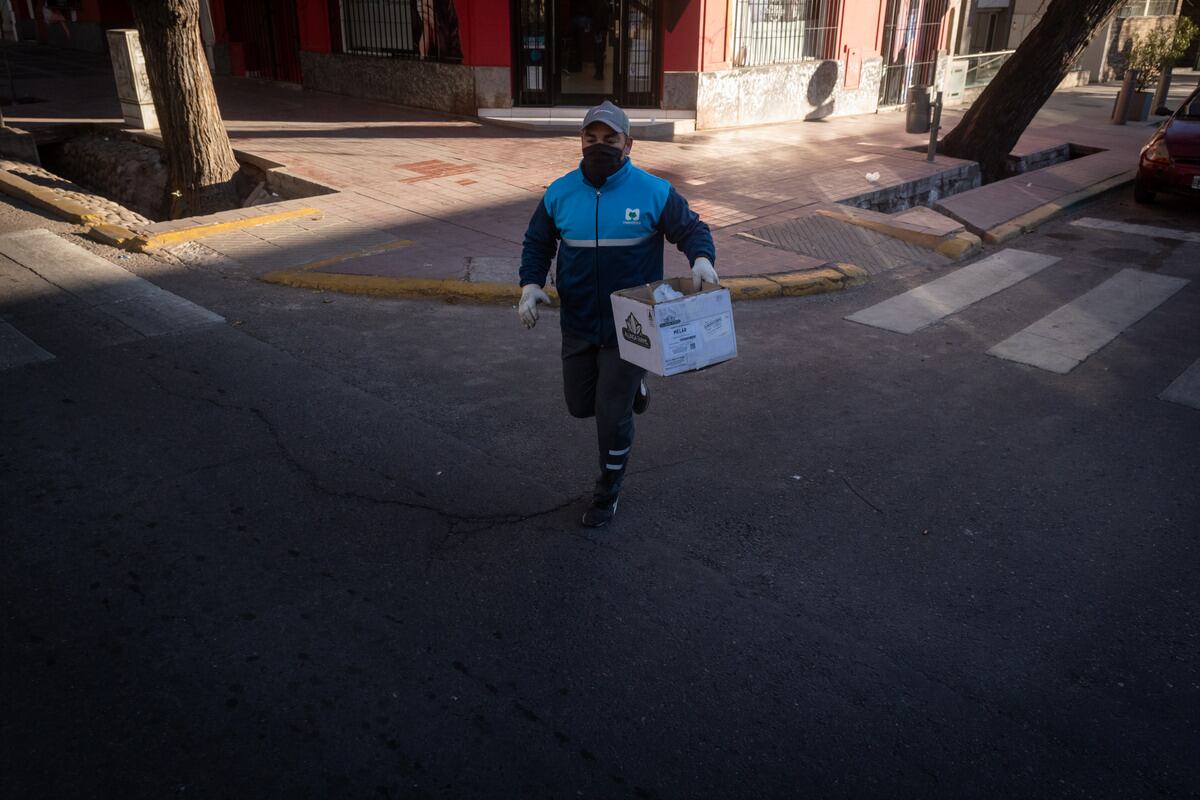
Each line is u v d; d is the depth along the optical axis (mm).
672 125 13711
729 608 3400
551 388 5293
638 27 14047
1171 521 4055
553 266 7434
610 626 3281
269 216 8555
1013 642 3244
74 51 24531
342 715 2820
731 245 8117
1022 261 8219
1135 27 25578
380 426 4754
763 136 14070
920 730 2824
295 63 18594
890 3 16969
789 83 15422
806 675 3057
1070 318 6699
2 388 5047
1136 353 6047
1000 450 4695
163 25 9781
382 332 6070
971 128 12680
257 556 3619
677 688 2984
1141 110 17062
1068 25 11703
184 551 3635
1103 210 10547
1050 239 9086
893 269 7883
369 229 8344
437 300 6688
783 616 3363
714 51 14055
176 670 2984
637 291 3404
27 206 9273
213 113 10375
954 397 5332
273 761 2637
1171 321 6660
